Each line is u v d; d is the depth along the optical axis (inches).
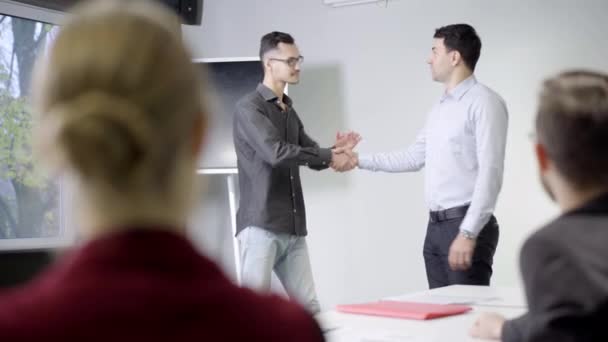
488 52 169.8
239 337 18.2
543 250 42.6
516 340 47.4
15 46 148.9
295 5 182.1
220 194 184.2
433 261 123.0
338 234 179.3
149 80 18.2
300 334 19.3
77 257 18.1
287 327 19.2
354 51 178.5
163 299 17.6
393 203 176.4
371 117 177.3
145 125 17.9
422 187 174.6
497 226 119.3
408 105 175.0
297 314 19.8
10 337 16.4
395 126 175.8
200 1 186.7
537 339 41.9
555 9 166.2
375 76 177.2
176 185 19.2
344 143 138.4
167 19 19.5
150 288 17.6
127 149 17.9
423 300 80.0
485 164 115.8
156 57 18.4
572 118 43.2
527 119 167.6
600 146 42.9
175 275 18.2
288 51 134.4
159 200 18.9
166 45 18.7
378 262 177.0
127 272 17.8
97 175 18.0
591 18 164.1
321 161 133.2
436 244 122.3
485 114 117.2
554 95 44.6
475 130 118.6
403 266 175.5
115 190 18.4
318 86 180.4
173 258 18.3
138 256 18.0
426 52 173.9
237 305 18.7
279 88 136.8
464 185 119.6
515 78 168.4
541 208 166.9
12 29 148.4
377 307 72.3
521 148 167.9
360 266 177.9
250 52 184.9
